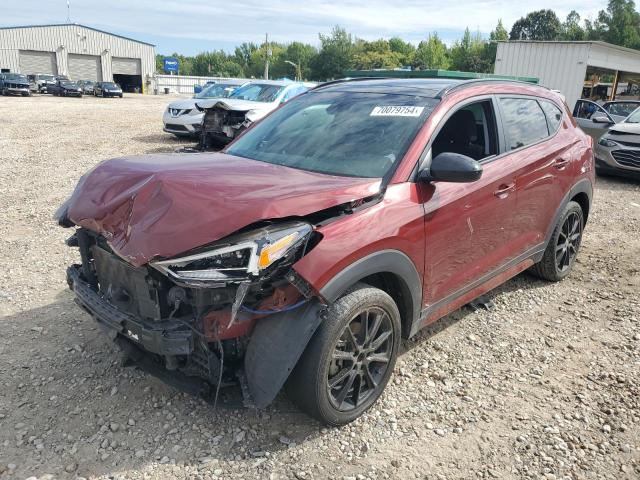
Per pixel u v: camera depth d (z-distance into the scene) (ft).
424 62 311.47
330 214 9.33
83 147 42.11
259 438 9.52
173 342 8.45
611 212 26.21
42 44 189.88
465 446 9.51
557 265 16.33
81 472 8.66
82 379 11.09
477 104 12.56
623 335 13.50
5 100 105.09
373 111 12.04
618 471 9.00
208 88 49.55
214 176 9.77
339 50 317.01
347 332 9.37
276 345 8.65
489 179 12.05
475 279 12.50
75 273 10.91
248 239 8.17
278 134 12.71
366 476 8.75
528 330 13.67
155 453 9.11
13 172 31.89
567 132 15.71
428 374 11.62
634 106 45.57
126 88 213.87
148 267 8.67
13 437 9.41
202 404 10.37
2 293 14.93
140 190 9.25
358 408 9.96
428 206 10.44
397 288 10.48
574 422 10.18
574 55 66.95
